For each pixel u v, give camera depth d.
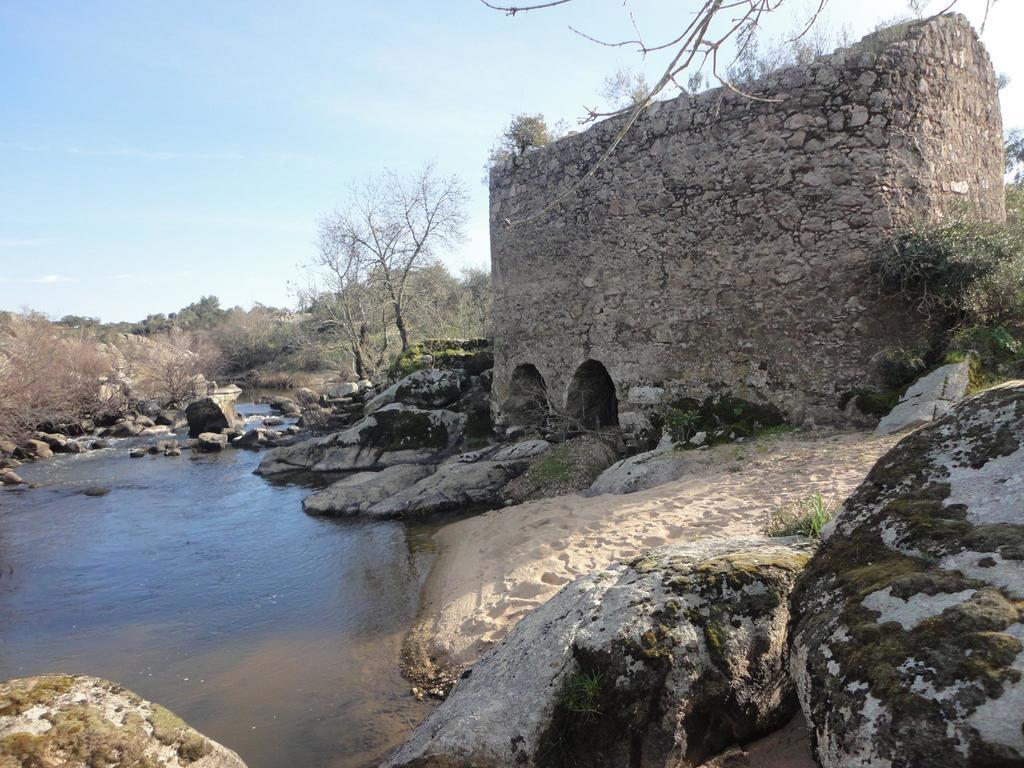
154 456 20.47
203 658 6.86
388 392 17.33
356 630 7.09
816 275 9.10
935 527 2.81
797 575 3.67
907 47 8.77
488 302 31.97
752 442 9.13
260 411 30.98
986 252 8.35
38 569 10.23
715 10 2.99
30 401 21.31
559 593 4.38
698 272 10.13
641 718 3.35
